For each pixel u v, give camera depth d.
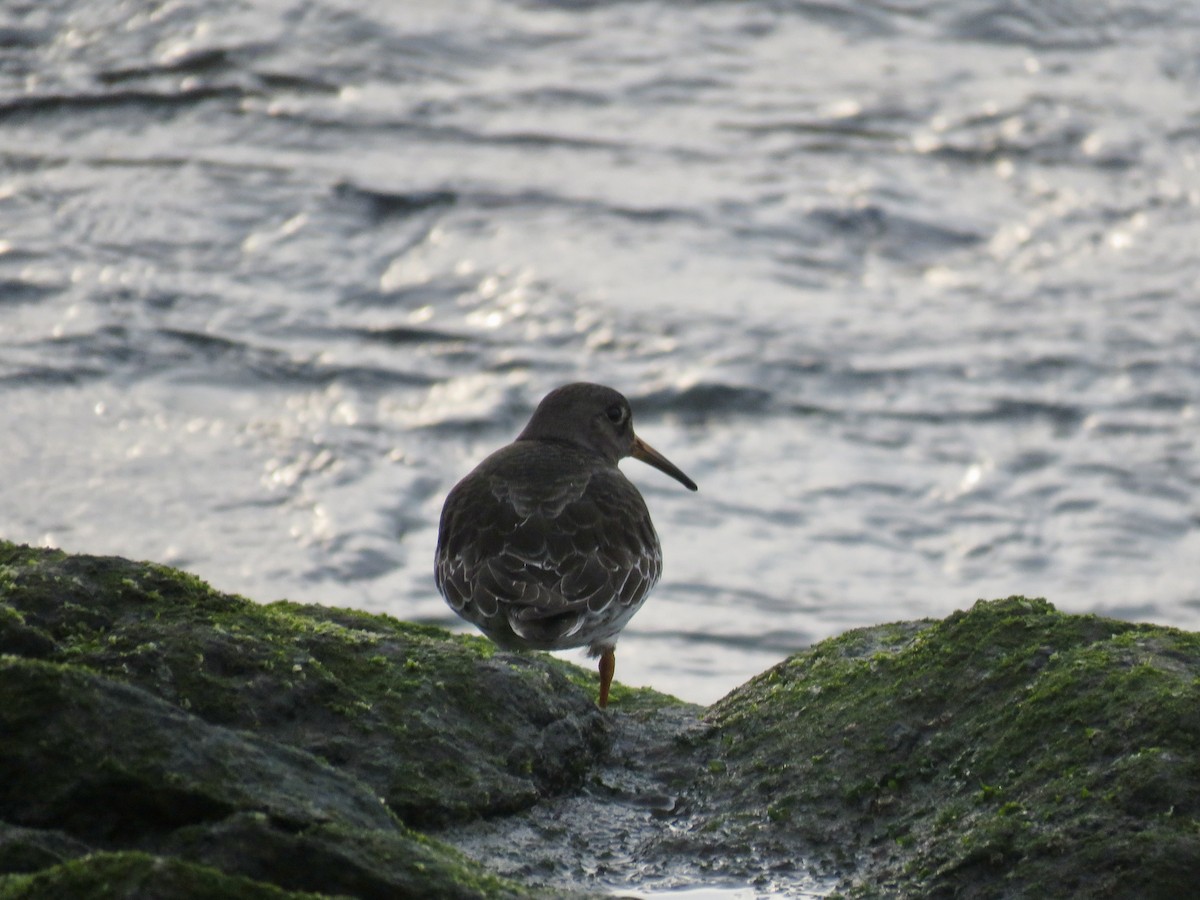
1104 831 6.34
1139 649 7.35
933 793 7.07
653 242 22.14
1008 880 6.37
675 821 7.39
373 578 15.58
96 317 19.56
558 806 7.43
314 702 7.25
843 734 7.54
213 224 21.69
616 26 28.56
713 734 8.00
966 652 7.70
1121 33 29.12
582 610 8.93
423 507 16.84
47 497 16.28
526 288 20.89
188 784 5.86
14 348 18.80
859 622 15.56
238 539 15.91
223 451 17.42
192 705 6.97
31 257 20.69
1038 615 7.82
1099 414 19.22
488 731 7.48
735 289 21.20
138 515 16.14
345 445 17.73
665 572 16.33
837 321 20.75
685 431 18.80
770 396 19.25
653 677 14.39
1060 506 17.67
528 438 10.88
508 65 26.97
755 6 29.38
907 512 17.56
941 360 20.05
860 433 18.80
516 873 6.81
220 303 20.09
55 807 5.86
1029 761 6.89
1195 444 18.70
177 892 4.98
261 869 5.55
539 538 9.22
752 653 15.00
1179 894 6.09
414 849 5.73
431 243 21.70
